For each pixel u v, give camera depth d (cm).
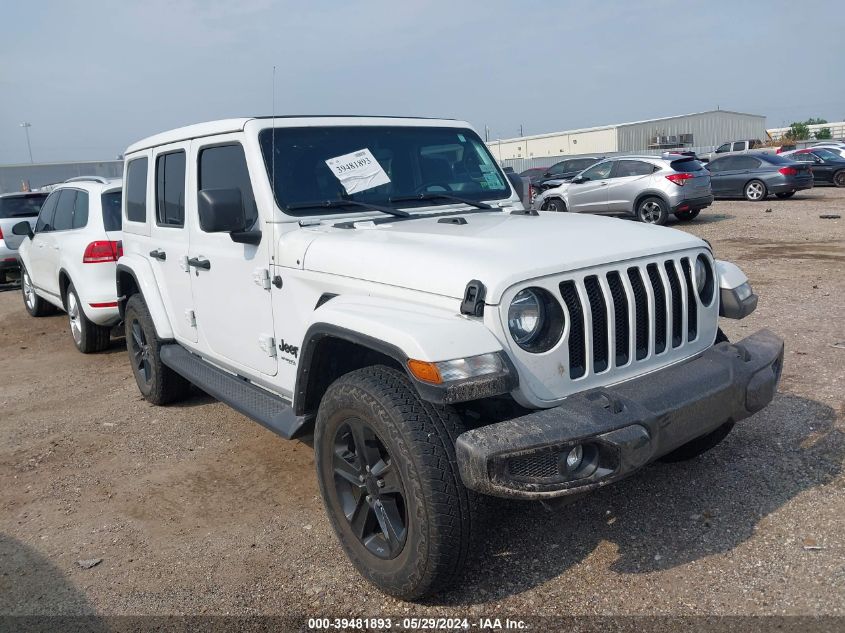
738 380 302
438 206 410
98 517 395
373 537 309
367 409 283
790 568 304
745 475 385
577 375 286
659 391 282
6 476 457
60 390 637
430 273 286
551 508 278
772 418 455
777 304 779
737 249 1214
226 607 307
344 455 312
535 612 289
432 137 443
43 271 840
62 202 796
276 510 390
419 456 266
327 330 302
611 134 5250
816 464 391
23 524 392
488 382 256
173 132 469
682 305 318
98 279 691
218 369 454
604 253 295
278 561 340
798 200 2055
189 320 467
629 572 310
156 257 499
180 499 410
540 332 277
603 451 261
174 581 329
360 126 419
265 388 403
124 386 633
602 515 356
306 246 347
